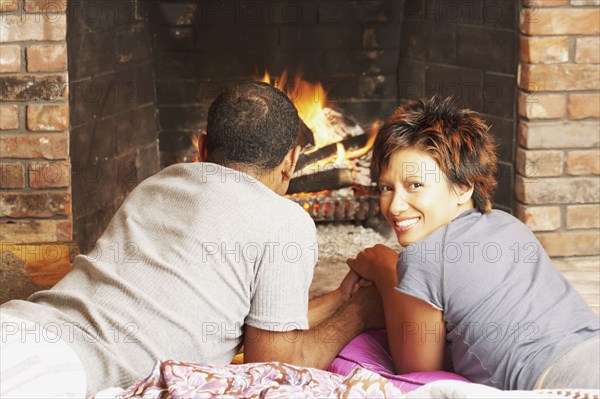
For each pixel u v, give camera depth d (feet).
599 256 10.16
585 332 5.53
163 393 4.70
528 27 9.54
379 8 11.10
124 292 5.30
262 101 5.84
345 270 9.87
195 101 11.23
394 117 6.20
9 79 9.32
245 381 4.87
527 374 5.44
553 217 10.02
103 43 10.09
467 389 4.54
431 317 5.91
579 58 9.64
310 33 11.14
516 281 5.72
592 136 9.84
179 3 10.91
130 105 10.70
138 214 5.73
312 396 4.76
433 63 10.84
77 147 9.86
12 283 7.93
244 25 11.06
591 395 4.78
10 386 4.54
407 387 5.82
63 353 4.87
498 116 10.18
